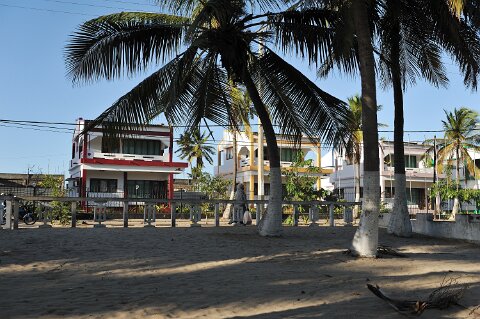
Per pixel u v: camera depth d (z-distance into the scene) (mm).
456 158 42188
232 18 11789
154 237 12766
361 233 10406
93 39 12281
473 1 11367
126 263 8992
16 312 5395
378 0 12883
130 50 12547
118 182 34875
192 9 12547
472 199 38781
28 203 22922
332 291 6801
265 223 13758
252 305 5984
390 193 42438
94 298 6168
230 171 43656
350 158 14062
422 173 43688
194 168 39844
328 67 13672
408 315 5562
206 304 5984
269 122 13664
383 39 14383
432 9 12406
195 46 11633
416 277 7863
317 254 10664
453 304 6074
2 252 9766
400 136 15336
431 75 15859
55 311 5480
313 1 10938
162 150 36156
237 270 8539
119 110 12219
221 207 34656
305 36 12547
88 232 13320
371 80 10562
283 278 7809
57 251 10117
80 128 32656
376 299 6312
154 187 35906
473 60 12914
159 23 12930
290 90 13320
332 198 27844
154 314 5473
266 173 40312
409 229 15211
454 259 10477
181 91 12586
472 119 39219
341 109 13180
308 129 13602
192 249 11023
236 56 12586
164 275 7953
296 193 25250
